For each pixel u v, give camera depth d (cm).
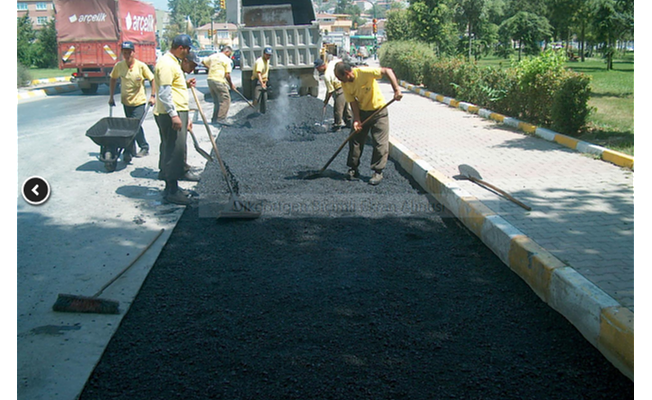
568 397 291
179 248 507
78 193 686
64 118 1393
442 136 980
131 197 668
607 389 297
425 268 457
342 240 519
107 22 2002
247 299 403
